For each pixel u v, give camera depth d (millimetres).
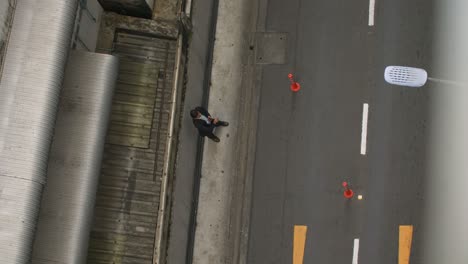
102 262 14031
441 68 16312
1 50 11227
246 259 15945
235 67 17422
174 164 14875
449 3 16734
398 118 16188
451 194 15531
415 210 15500
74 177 12492
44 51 11422
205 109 16562
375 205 15672
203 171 16719
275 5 17656
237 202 16391
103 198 14383
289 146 16547
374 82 16516
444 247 15180
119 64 14891
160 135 14867
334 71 16828
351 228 15617
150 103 14938
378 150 16031
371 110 16344
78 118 12805
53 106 11406
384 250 15352
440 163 15766
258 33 17578
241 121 16984
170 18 15328
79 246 12273
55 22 11547
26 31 11484
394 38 16688
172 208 14586
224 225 16266
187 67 15695
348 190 15680
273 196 16266
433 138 15938
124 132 14750
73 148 12648
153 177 14602
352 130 16312
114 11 15258
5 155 10969
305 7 17484
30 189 10938
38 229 12211
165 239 14195
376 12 16969
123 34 15367
